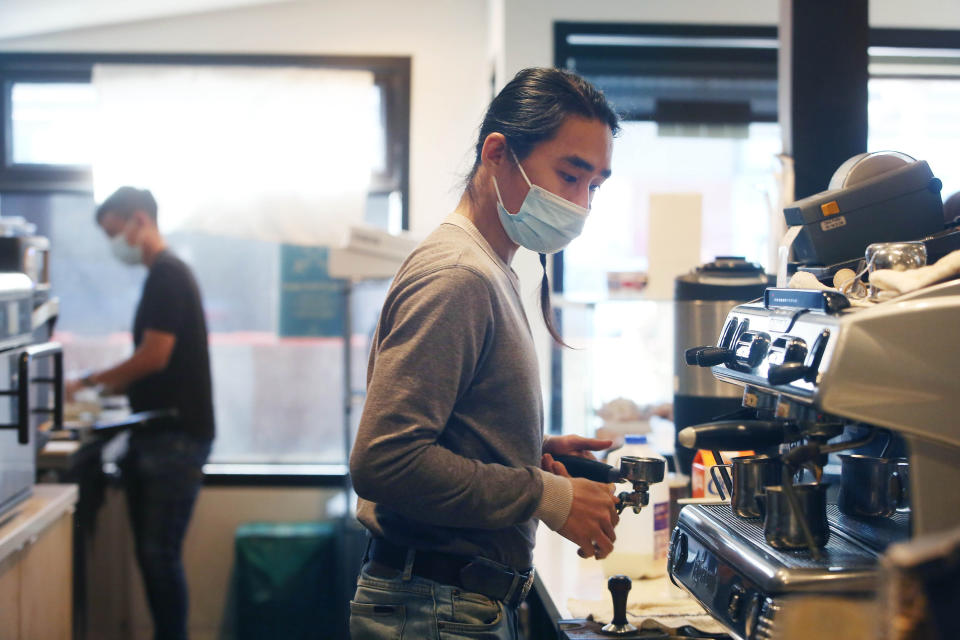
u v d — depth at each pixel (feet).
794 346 3.19
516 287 4.39
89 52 12.69
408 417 3.64
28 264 7.77
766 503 3.49
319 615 12.12
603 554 3.92
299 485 12.99
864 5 6.44
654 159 12.05
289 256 13.05
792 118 6.48
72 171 12.82
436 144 13.10
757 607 3.22
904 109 12.30
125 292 12.95
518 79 4.21
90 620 11.55
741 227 12.17
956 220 4.29
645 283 8.55
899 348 2.92
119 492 11.84
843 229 4.22
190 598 12.95
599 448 4.78
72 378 10.56
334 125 12.89
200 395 10.75
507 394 3.93
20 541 6.31
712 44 11.93
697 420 6.07
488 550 4.00
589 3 11.43
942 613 1.84
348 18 12.94
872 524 3.78
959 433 2.93
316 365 13.16
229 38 12.80
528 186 4.11
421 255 3.95
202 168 12.76
